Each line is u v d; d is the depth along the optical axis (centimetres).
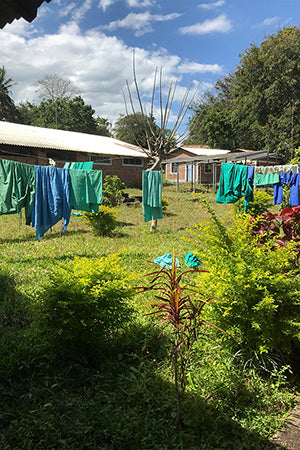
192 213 1645
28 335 341
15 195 679
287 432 267
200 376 316
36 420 255
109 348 354
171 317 256
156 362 354
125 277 372
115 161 2397
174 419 267
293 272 362
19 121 4488
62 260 737
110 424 255
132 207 1761
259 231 415
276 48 3272
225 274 342
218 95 4559
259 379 321
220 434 259
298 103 3206
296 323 319
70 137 2422
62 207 739
